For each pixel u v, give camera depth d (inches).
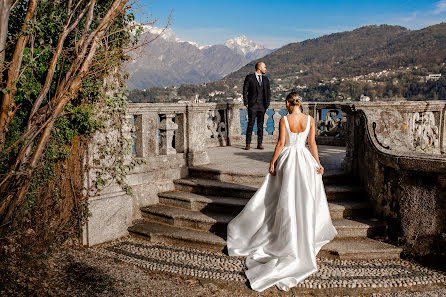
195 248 208.2
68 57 194.5
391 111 237.0
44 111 180.7
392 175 199.5
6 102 168.4
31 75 190.1
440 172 174.6
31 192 198.1
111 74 219.6
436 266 179.6
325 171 259.1
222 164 292.5
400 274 172.9
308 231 172.6
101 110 217.6
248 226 194.1
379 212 213.0
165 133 270.4
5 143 185.2
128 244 218.5
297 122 184.4
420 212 184.1
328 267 179.5
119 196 229.1
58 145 204.1
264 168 273.0
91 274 174.7
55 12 193.5
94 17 206.5
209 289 161.9
